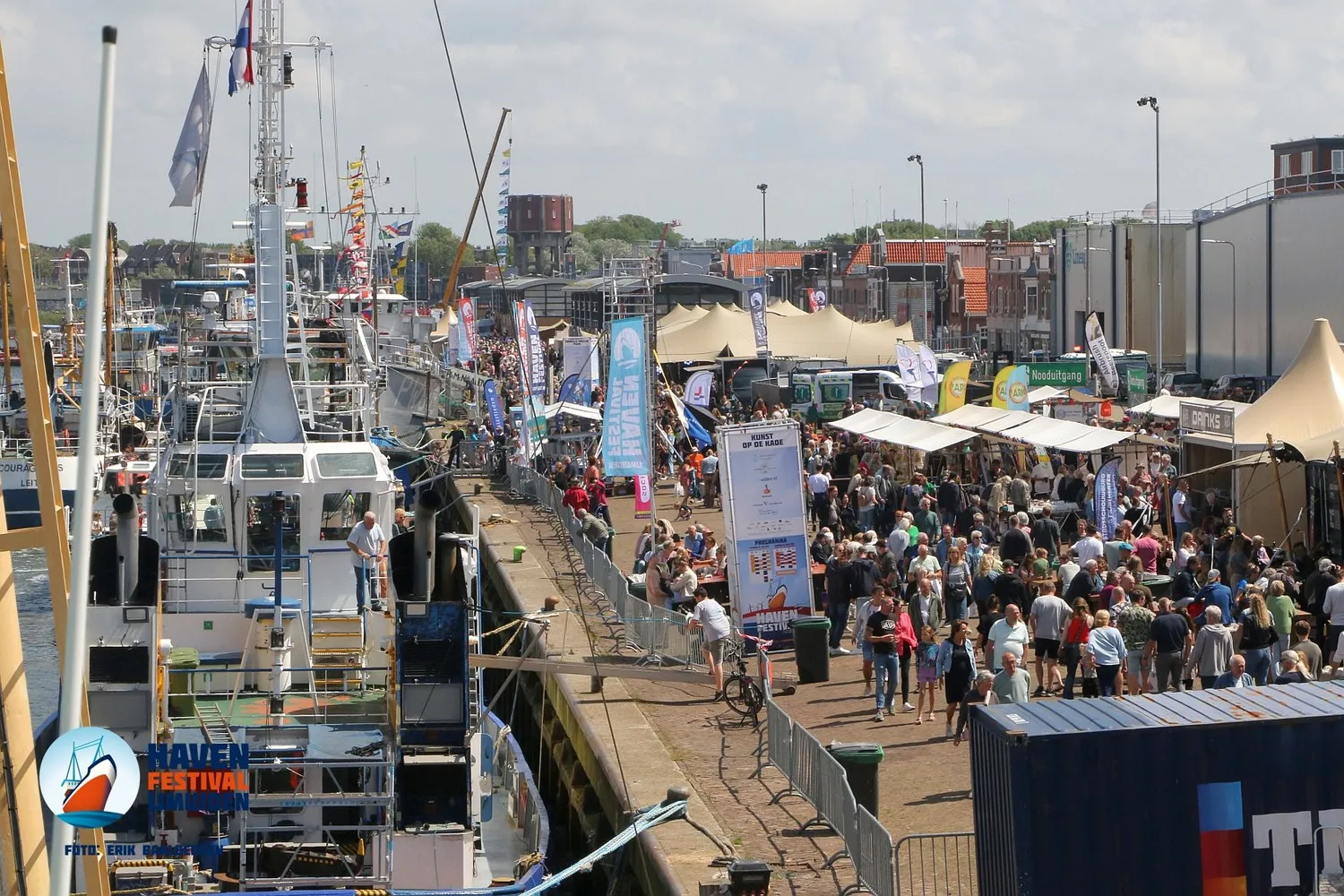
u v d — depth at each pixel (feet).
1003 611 120.98
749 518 137.69
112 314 211.82
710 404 315.58
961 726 102.78
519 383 297.74
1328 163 441.68
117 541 81.46
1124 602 109.91
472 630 101.91
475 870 89.40
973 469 210.59
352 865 84.99
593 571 174.50
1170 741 63.41
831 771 86.22
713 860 81.30
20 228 57.57
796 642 126.31
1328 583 115.24
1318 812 64.03
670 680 120.16
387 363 269.85
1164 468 180.75
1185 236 456.86
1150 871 63.46
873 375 329.52
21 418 253.85
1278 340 363.56
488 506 245.65
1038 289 524.52
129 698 81.61
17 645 59.67
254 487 104.78
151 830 82.07
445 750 83.87
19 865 59.26
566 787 118.93
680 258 620.90
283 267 111.45
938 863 80.43
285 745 85.25
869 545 143.74
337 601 106.11
